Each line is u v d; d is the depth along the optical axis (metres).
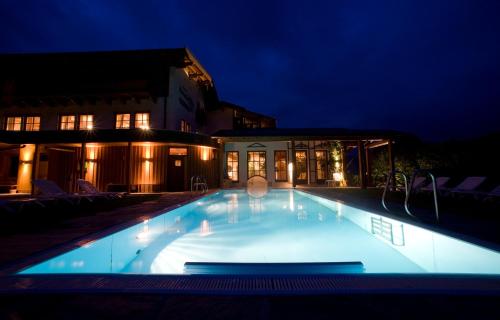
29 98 12.95
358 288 1.61
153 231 4.79
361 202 6.95
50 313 1.40
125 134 11.34
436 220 3.88
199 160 13.44
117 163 12.59
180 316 1.35
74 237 3.45
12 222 4.62
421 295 1.55
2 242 3.18
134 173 12.50
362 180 13.48
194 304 1.48
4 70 13.80
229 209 8.72
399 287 1.62
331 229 5.65
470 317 1.33
